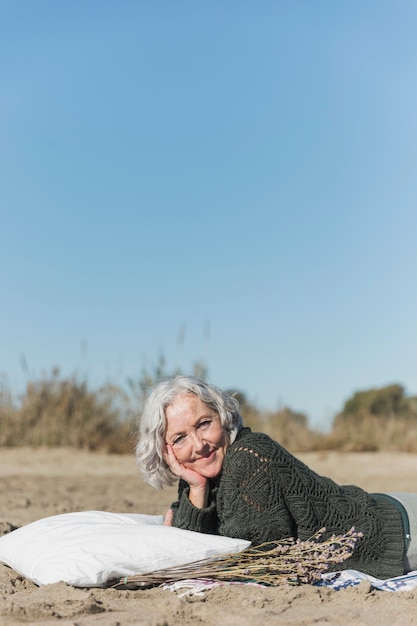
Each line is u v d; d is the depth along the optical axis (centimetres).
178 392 457
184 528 458
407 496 479
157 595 422
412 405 1908
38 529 480
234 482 445
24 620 374
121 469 1288
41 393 1641
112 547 436
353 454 1553
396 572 451
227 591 414
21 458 1399
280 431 1673
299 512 445
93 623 361
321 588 416
